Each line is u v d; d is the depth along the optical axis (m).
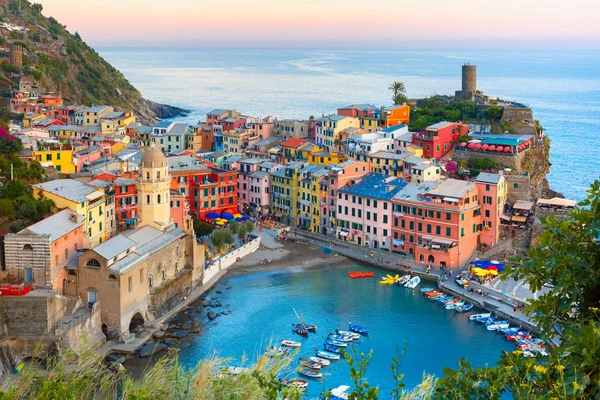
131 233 167.25
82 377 43.78
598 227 39.69
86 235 163.75
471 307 168.25
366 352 142.50
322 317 163.00
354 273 195.38
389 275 190.62
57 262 145.25
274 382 40.44
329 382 127.25
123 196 198.62
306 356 139.75
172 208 198.12
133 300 150.50
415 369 135.50
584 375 32.97
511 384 37.22
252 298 176.25
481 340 149.75
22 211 160.62
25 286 135.75
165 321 159.50
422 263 198.88
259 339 149.38
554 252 41.41
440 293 177.38
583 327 34.09
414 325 158.00
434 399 38.62
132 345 143.88
